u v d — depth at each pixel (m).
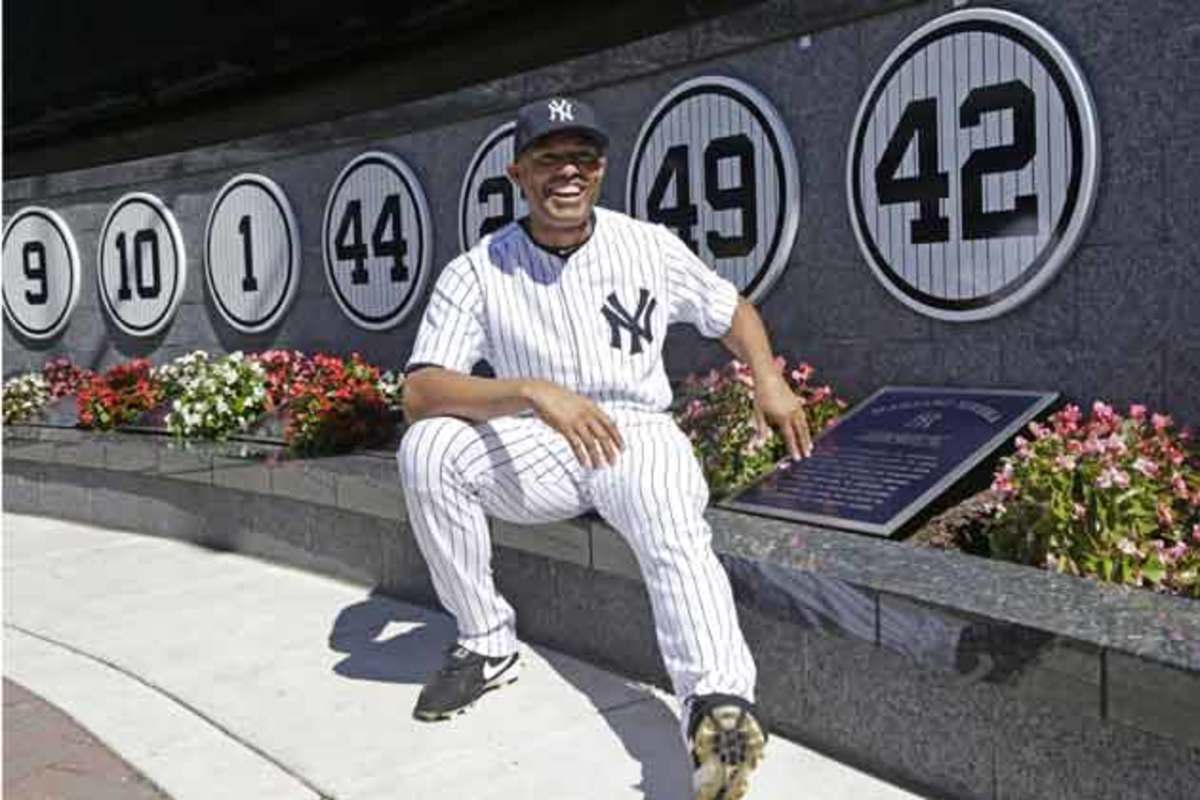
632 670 3.71
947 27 4.16
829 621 3.00
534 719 3.43
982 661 2.64
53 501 6.90
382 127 6.63
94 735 3.52
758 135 4.82
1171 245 3.66
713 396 4.34
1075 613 2.61
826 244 4.69
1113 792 2.46
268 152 7.34
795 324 4.82
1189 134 3.60
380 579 4.93
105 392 7.21
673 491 2.99
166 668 4.09
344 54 6.77
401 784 3.09
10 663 4.22
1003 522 3.17
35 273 8.97
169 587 5.18
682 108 5.12
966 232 4.15
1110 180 3.79
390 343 6.72
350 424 5.65
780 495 3.74
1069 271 3.92
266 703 3.72
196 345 7.98
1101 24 3.79
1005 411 3.81
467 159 6.23
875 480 3.63
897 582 2.89
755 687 3.27
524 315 3.33
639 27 5.33
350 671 3.97
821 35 4.64
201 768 3.26
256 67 7.22
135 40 7.91
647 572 3.00
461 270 3.38
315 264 7.15
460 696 3.49
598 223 3.36
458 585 3.46
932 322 4.34
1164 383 3.70
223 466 5.71
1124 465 3.06
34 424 7.57
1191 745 2.28
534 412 3.12
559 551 3.79
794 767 3.03
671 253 3.45
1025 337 4.06
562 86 5.66
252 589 5.07
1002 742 2.67
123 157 8.31
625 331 3.32
